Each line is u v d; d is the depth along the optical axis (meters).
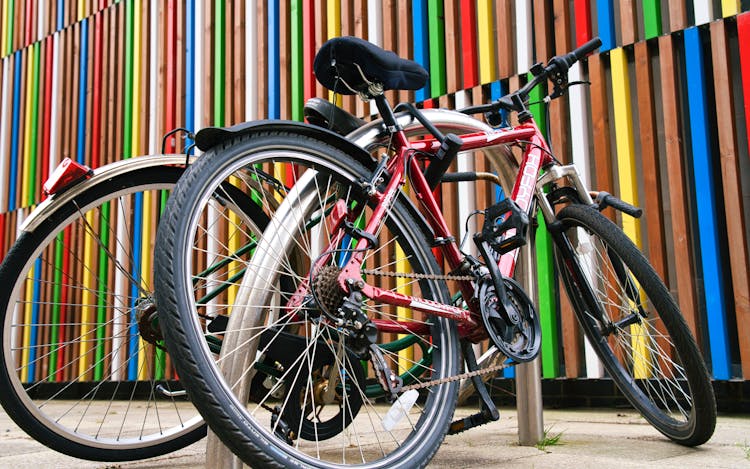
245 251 1.80
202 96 5.23
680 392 1.94
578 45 3.72
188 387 1.08
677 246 3.35
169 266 1.12
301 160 1.39
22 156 6.21
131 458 1.70
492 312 1.56
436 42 4.21
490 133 1.83
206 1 5.29
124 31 5.69
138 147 5.48
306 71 4.73
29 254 1.58
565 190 2.04
